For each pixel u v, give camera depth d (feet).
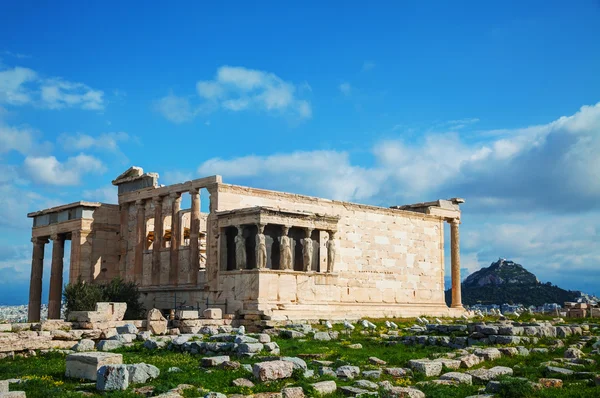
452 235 222.69
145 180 185.06
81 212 183.83
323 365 81.97
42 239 202.18
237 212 152.76
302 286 153.28
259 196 168.35
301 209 175.63
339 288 179.83
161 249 177.47
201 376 72.84
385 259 195.21
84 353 74.79
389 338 115.03
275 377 71.61
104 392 65.57
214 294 155.74
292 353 93.61
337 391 67.21
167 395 61.87
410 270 202.90
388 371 77.92
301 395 64.44
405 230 203.51
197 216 167.22
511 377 71.00
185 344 94.99
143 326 119.03
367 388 68.28
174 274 171.22
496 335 106.42
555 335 112.88
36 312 199.41
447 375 74.95
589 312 192.95
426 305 204.85
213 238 159.12
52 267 193.36
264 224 148.46
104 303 116.88
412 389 65.62
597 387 67.15
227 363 77.51
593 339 106.52
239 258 150.92
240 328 119.24
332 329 134.00
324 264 172.96
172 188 174.19
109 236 187.62
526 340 104.27
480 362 86.22
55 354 94.22
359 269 186.70
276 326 135.33
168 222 191.01
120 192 192.95
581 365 82.38
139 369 70.74
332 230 164.14
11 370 79.36
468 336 109.70
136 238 182.80
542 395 64.90
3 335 97.60
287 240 153.69
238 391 65.82
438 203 216.95
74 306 158.81
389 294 194.59
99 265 184.44
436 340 109.19
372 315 182.39
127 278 184.55
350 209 187.32
